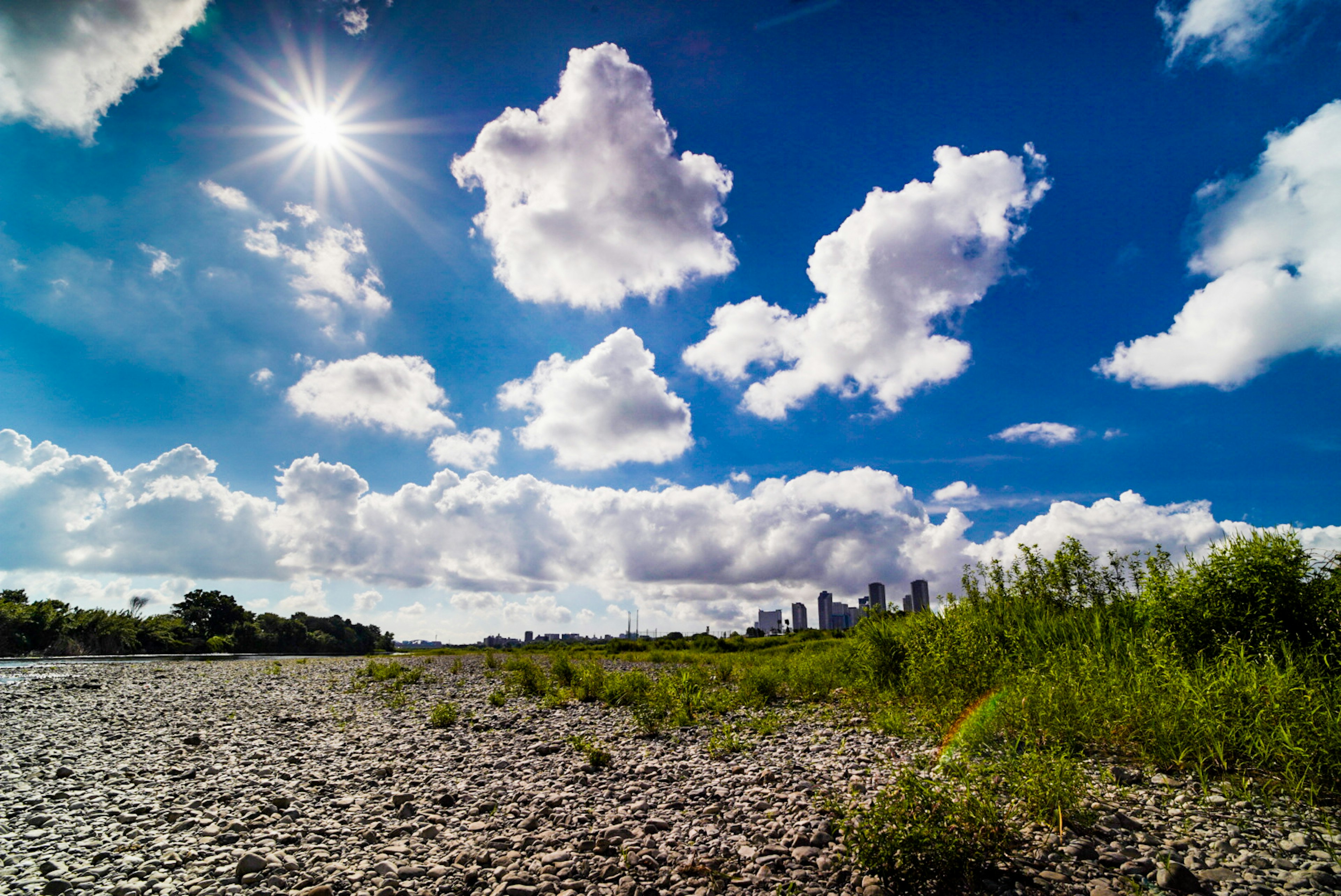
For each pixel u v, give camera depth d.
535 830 5.64
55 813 6.33
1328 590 6.75
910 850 3.86
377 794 6.93
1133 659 7.29
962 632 9.52
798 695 13.10
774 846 4.71
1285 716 5.15
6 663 28.31
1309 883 3.54
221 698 15.91
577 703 14.37
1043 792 4.58
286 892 4.43
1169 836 4.34
